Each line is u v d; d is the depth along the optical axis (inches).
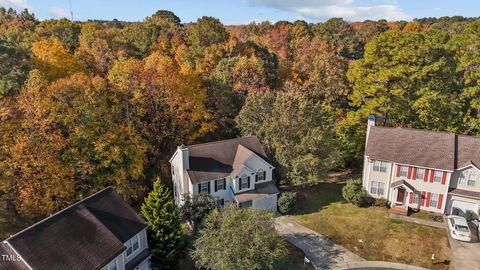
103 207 967.0
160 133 1689.2
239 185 1369.3
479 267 1074.7
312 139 1444.4
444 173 1304.1
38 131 1210.6
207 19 2600.9
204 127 1724.9
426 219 1321.4
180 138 1704.0
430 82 1632.6
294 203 1427.2
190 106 1678.2
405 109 1674.5
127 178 1446.9
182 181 1346.0
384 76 1598.2
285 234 1269.7
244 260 892.6
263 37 3230.8
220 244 929.5
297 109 1571.1
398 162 1352.1
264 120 1616.6
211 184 1346.0
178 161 1363.2
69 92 1318.9
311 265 1105.4
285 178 1502.2
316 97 2103.8
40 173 1211.9
